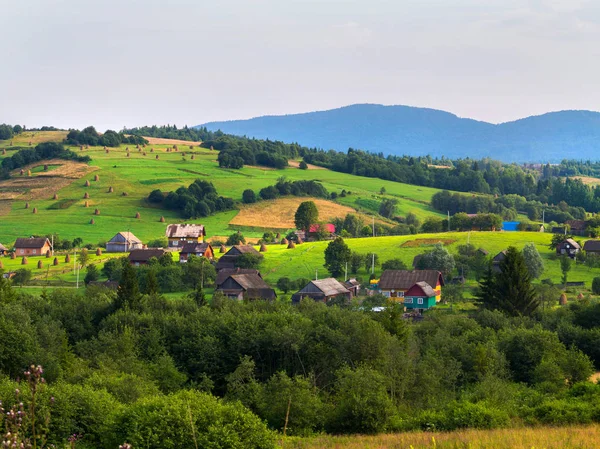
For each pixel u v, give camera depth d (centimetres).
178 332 12000
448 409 8056
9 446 2194
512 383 10688
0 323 10125
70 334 12769
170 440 5653
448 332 12631
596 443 5725
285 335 10862
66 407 6719
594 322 14162
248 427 5962
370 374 8506
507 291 16575
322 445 6656
